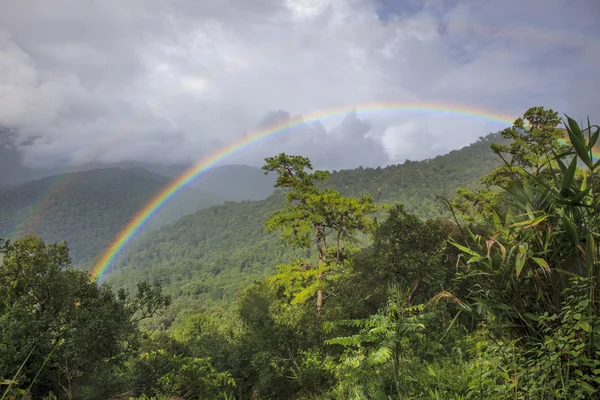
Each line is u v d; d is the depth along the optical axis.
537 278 2.35
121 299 14.70
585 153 2.17
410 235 12.98
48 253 13.41
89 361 12.18
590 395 1.98
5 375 9.19
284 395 9.98
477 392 2.64
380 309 5.02
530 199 2.59
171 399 10.18
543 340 2.31
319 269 18.28
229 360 12.21
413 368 4.12
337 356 9.89
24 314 10.73
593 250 2.12
